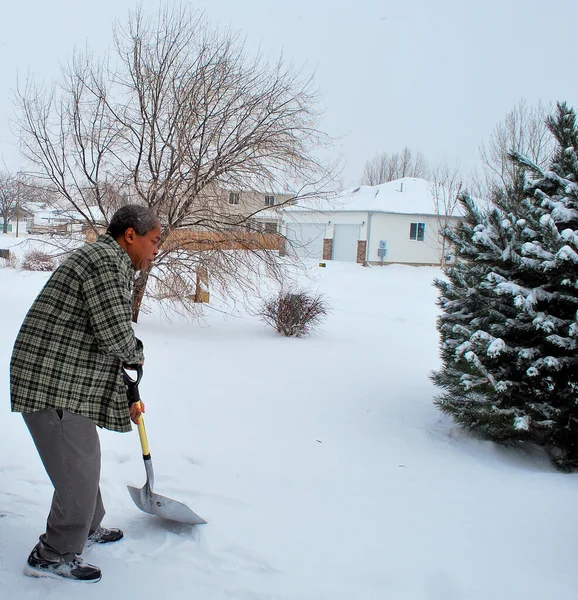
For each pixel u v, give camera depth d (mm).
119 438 5012
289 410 6164
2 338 9125
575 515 3734
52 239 11312
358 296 18844
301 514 3674
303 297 11664
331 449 5023
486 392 5016
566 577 2979
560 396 4930
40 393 2693
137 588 2809
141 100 10695
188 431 5332
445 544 3318
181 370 7770
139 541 3264
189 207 10773
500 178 23031
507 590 2857
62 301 2736
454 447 5211
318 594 2807
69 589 2764
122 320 2713
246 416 5891
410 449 5109
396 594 2820
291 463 4637
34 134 10617
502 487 4258
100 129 10836
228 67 10820
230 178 10891
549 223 4898
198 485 4074
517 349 4895
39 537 2971
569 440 4941
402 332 12289
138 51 10648
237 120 10875
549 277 4980
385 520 3623
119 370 2885
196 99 10648
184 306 11086
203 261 10875
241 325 12047
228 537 3320
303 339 10828
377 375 8016
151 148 10742
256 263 11242
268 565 3053
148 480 3381
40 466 4258
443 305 5715
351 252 35281
